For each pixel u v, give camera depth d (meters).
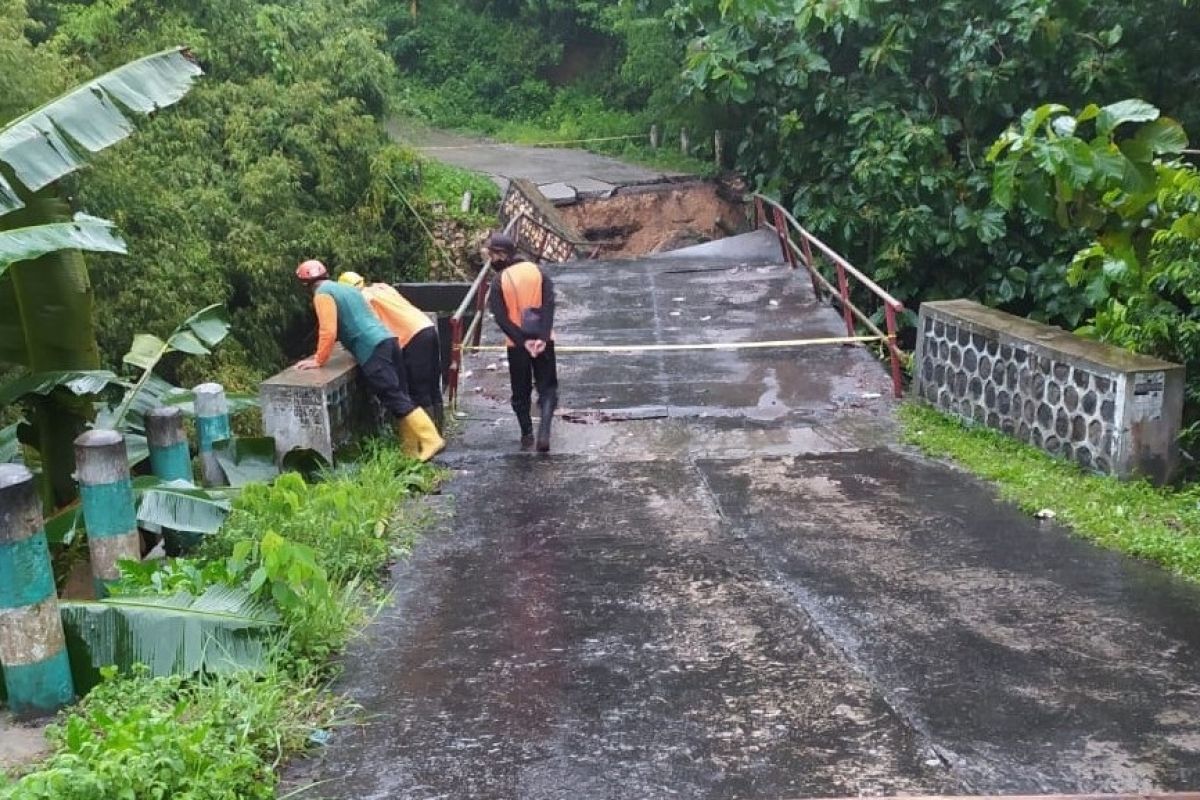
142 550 6.55
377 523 6.53
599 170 22.95
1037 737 4.03
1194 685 4.43
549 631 5.16
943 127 13.33
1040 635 4.95
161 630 4.57
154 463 6.32
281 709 4.27
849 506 6.99
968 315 8.87
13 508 4.28
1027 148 6.68
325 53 18.94
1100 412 7.28
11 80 11.48
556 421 9.33
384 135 19.62
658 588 5.68
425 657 4.91
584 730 4.20
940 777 3.77
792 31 14.21
